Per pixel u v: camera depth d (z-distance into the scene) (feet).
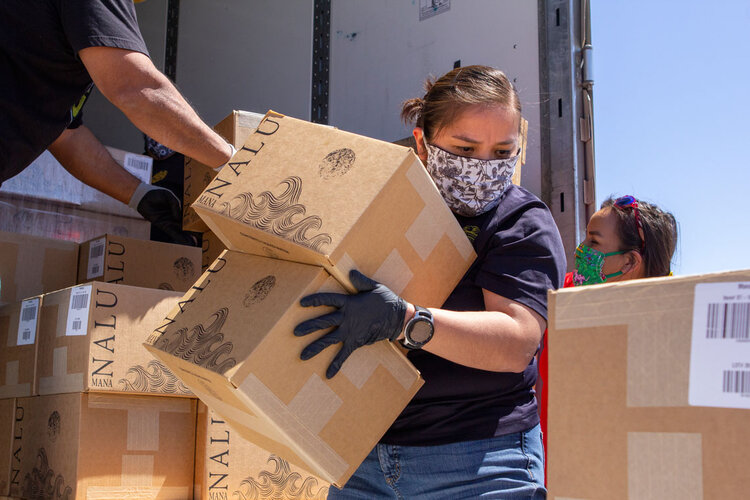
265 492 5.97
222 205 3.56
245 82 12.33
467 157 3.81
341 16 11.33
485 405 3.67
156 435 5.85
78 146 7.30
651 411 2.03
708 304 1.97
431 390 3.69
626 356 2.10
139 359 5.78
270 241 3.36
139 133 13.32
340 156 3.46
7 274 6.80
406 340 3.20
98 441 5.57
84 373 5.55
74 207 7.95
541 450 3.81
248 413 3.35
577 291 2.25
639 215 6.24
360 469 3.89
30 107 5.29
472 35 9.75
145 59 5.42
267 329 3.07
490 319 3.39
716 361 1.93
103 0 5.27
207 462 5.79
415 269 3.46
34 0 5.06
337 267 3.11
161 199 7.34
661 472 1.98
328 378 3.20
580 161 8.66
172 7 13.60
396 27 10.60
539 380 6.61
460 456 3.58
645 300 2.09
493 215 3.92
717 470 1.88
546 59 8.99
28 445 6.12
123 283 6.78
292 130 3.77
